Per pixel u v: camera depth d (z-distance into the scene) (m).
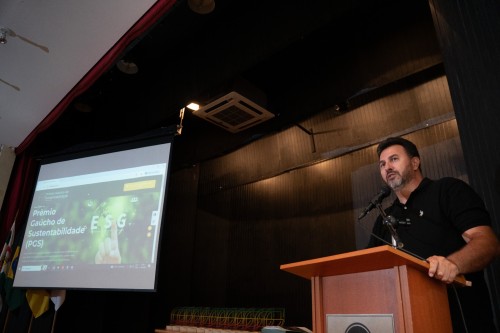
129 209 2.97
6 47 2.82
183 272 4.28
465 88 1.58
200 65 3.06
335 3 2.28
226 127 3.75
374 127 3.11
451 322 1.09
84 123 4.20
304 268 1.09
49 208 3.32
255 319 3.10
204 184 4.50
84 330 3.44
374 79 2.77
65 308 3.41
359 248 3.07
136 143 3.19
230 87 3.27
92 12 2.52
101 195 3.14
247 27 2.75
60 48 2.83
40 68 3.04
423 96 2.87
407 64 2.62
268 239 3.76
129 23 2.60
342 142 3.29
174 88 3.27
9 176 4.14
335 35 3.05
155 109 3.43
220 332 3.11
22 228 3.63
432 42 2.54
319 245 3.36
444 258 0.99
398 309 0.94
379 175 3.08
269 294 3.59
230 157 4.29
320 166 3.52
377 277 1.03
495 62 1.49
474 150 1.50
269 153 3.88
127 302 3.78
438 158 2.77
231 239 4.07
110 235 2.95
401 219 1.42
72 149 3.47
